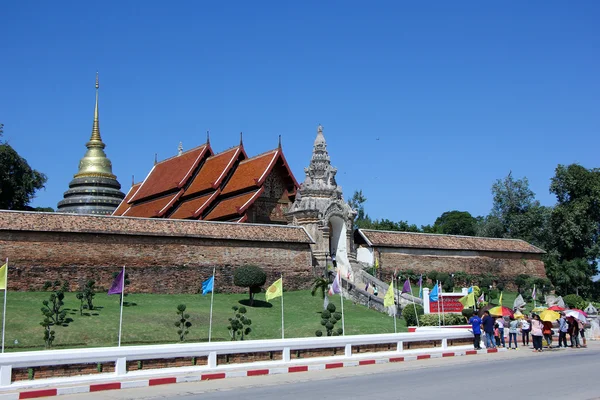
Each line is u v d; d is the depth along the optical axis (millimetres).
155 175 83812
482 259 70375
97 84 103812
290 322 45312
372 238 63938
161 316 42688
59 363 22859
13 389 21188
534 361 30094
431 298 44688
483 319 35469
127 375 23938
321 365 27703
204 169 76125
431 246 66562
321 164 64562
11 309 40344
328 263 60156
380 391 20984
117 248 49781
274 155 69438
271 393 20906
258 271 50812
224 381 24078
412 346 33562
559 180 89062
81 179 97438
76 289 47469
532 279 70625
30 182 81938
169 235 51906
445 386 21969
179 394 21000
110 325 39250
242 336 38875
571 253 87625
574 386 21719
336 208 62000
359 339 31250
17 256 45844
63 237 47750
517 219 94438
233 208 66812
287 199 72000
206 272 53312
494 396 19734
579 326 40125
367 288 56469
